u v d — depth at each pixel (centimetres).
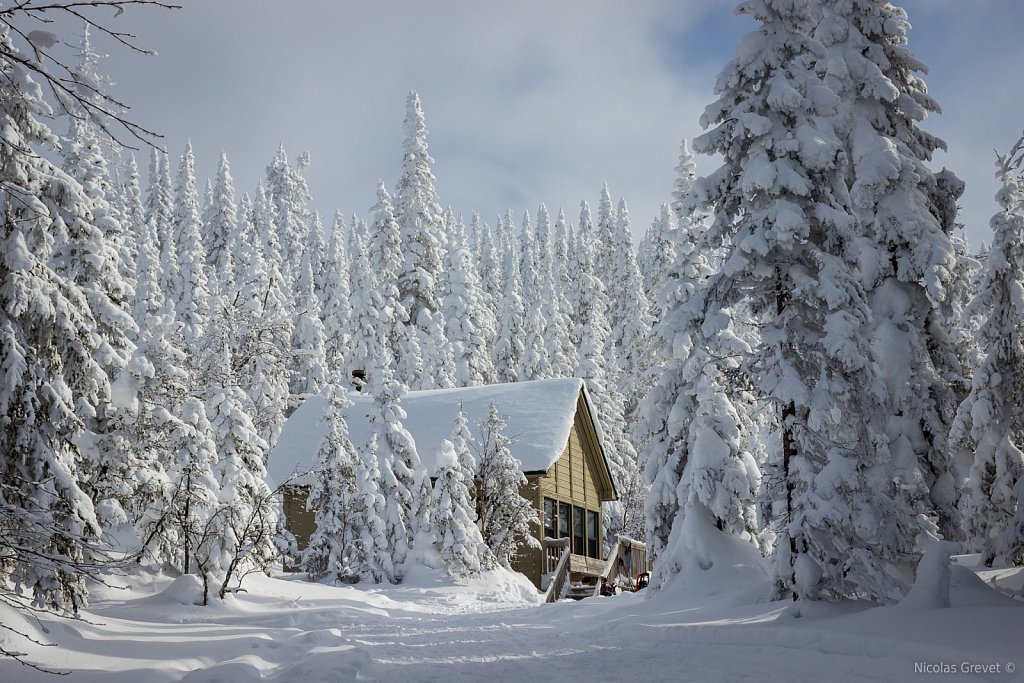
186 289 5288
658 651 1385
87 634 1272
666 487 2397
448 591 2864
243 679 995
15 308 1401
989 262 2273
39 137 1427
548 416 3862
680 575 2111
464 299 6041
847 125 2217
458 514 3098
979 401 2230
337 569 2991
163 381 2452
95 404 1864
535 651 1420
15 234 1399
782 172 1742
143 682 979
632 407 6294
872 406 1814
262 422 3862
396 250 5744
